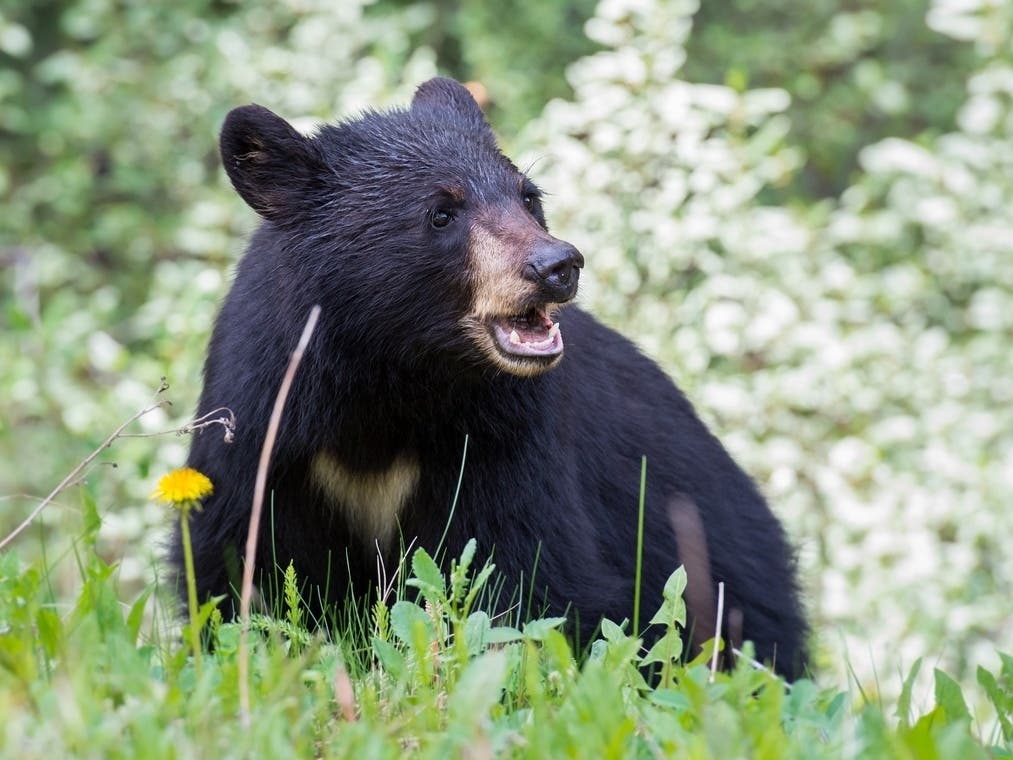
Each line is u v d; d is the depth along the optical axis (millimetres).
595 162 14398
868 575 14234
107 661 5195
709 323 14344
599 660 5672
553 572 7410
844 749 5055
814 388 14906
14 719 4504
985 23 17094
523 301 7137
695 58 21438
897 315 16922
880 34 21906
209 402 7465
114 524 13078
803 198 21781
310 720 5035
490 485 7391
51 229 19859
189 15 18641
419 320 7328
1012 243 16172
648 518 8367
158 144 18281
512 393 7312
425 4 21484
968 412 15430
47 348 14859
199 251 15953
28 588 5629
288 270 7453
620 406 8430
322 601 7344
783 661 9211
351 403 7410
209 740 4527
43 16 22266
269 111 7492
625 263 14336
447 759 4711
